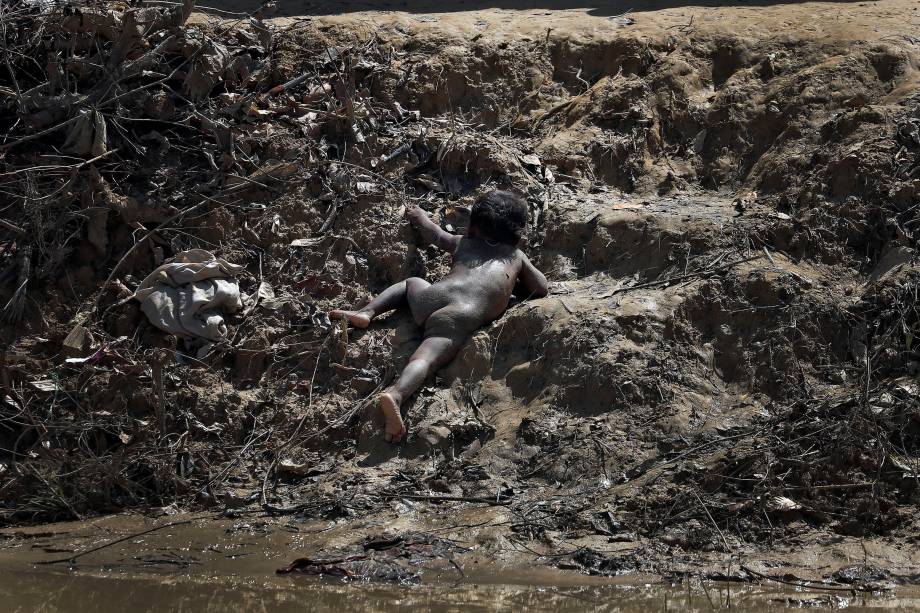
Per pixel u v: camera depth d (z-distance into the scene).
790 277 20.69
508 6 31.34
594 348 20.17
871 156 22.27
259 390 21.30
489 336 21.34
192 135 24.75
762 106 25.22
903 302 20.03
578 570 16.47
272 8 27.00
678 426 19.06
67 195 22.97
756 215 22.36
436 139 25.22
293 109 25.52
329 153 25.02
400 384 20.41
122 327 22.03
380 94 26.53
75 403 21.09
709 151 25.36
